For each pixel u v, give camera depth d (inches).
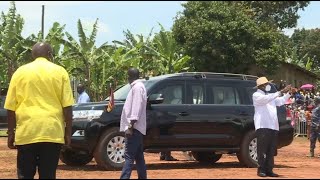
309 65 1572.3
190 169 434.9
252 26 1357.0
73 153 454.9
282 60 1418.6
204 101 449.1
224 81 463.8
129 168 312.8
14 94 238.4
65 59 1298.0
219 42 1353.3
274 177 374.6
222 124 447.5
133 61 1362.0
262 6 1416.1
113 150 415.5
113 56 1348.4
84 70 1333.7
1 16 1270.9
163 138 426.6
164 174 381.1
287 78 1509.6
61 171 409.7
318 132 644.1
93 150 418.6
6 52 1242.6
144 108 317.7
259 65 1374.3
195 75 455.2
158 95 422.3
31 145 233.9
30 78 235.1
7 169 427.5
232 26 1341.0
